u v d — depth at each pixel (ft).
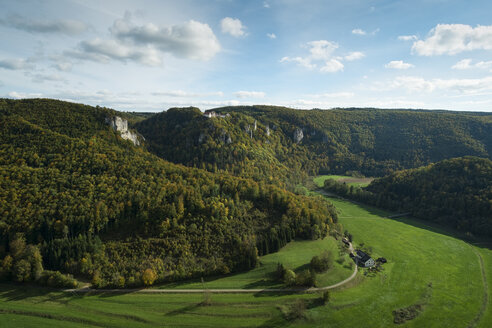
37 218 377.91
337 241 464.65
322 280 349.41
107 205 412.36
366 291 340.39
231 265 366.02
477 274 391.65
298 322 285.64
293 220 462.60
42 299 310.45
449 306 318.24
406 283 363.15
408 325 287.28
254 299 316.81
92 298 315.37
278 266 362.12
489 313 308.19
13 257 342.23
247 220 448.65
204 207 436.35
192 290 333.42
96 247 364.58
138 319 285.43
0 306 295.89
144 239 390.01
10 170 427.74
